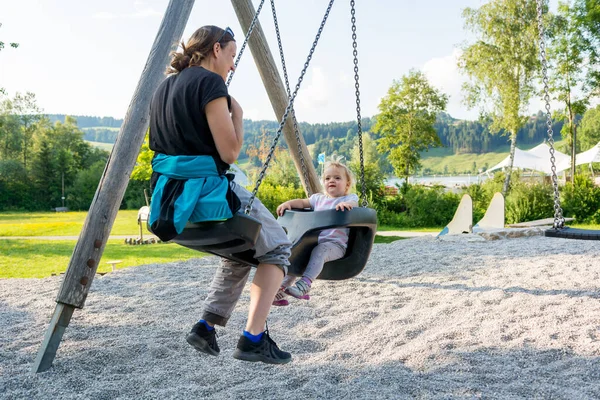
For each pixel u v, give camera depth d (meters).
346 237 4.09
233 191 2.40
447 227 12.57
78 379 3.26
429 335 4.02
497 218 13.02
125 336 4.19
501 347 3.68
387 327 4.28
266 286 2.55
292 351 3.86
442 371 3.27
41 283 6.80
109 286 6.47
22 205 56.34
